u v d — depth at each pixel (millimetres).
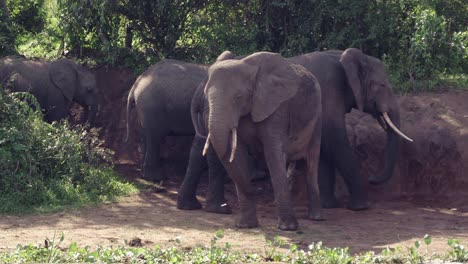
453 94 17000
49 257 9383
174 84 16062
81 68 18469
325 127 14938
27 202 13773
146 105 16000
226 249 10438
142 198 15148
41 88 17859
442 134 15641
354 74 15055
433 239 11922
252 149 13055
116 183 15406
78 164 15039
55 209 13648
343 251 10070
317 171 14023
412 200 15688
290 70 12914
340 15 18172
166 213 13930
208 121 12680
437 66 17641
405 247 11234
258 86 12516
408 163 15859
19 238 11500
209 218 13594
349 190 14969
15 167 14148
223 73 12281
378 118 15617
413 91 17359
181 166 17578
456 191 15305
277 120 12695
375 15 18203
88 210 13820
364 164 16031
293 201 15711
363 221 13586
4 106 14914
